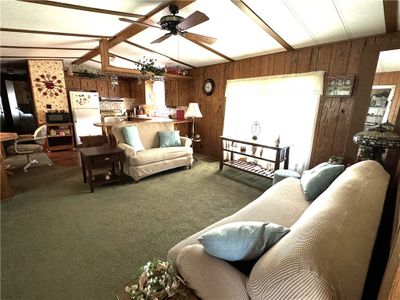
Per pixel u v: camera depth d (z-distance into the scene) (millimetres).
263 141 3576
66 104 5637
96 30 3285
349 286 670
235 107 4277
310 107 3197
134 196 2955
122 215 2465
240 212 1735
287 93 3422
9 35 3230
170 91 6027
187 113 4566
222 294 892
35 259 1771
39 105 5312
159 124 4305
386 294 683
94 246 1938
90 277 1602
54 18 2691
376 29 2432
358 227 919
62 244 1958
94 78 6668
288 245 815
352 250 786
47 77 5316
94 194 2988
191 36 2637
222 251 964
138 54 4797
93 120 6035
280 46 3285
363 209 1067
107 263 1740
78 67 6508
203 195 3021
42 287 1515
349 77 2775
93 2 2311
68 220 2346
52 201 2768
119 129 3766
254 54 3777
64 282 1555
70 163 4398
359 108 2641
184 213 2533
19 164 4258
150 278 958
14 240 2004
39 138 3965
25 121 5562
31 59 5086
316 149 3244
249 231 969
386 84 2396
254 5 2178
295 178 2484
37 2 2225
